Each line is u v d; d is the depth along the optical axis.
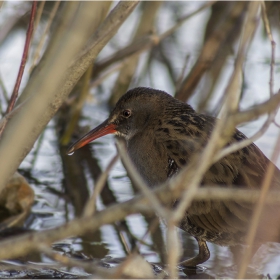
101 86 15.64
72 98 13.79
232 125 5.12
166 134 9.59
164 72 16.31
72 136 13.92
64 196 11.54
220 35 14.49
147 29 15.27
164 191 5.19
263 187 5.73
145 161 9.77
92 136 10.73
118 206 5.17
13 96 8.54
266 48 16.61
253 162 9.03
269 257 9.55
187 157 9.19
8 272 8.95
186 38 17.11
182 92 14.21
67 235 5.21
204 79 15.48
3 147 5.99
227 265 9.57
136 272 6.55
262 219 8.69
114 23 8.25
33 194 11.18
